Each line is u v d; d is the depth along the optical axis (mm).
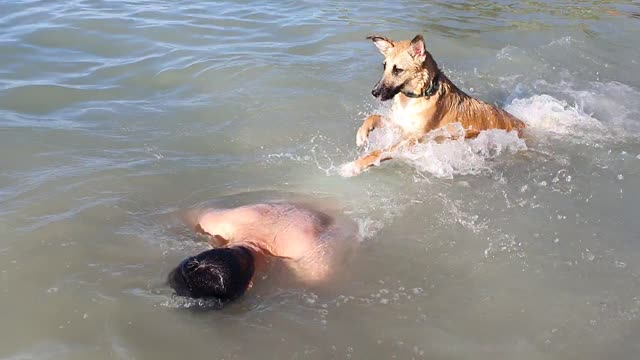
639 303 1786
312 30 3734
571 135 2688
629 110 2910
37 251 1940
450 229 2115
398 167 2480
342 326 1738
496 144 2617
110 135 2586
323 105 2898
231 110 2824
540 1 4469
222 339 1697
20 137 2512
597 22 4000
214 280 1777
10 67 3086
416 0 4418
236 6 4117
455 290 1857
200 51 3379
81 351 1644
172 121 2717
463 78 3234
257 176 2389
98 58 3258
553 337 1698
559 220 2137
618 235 2055
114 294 1809
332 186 2348
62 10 3850
